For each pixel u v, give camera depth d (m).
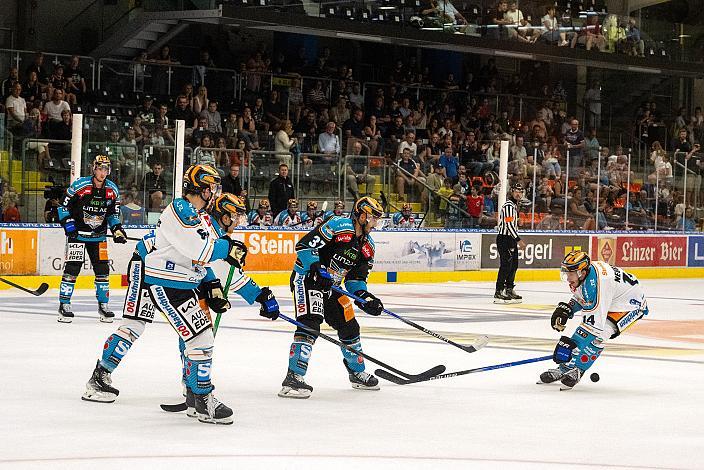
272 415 7.93
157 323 14.15
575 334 9.48
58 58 25.39
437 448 6.84
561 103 33.31
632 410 8.55
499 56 31.84
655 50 33.06
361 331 13.91
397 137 28.52
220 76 27.03
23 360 10.62
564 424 7.84
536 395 9.19
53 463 6.16
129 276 8.25
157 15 26.39
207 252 7.45
